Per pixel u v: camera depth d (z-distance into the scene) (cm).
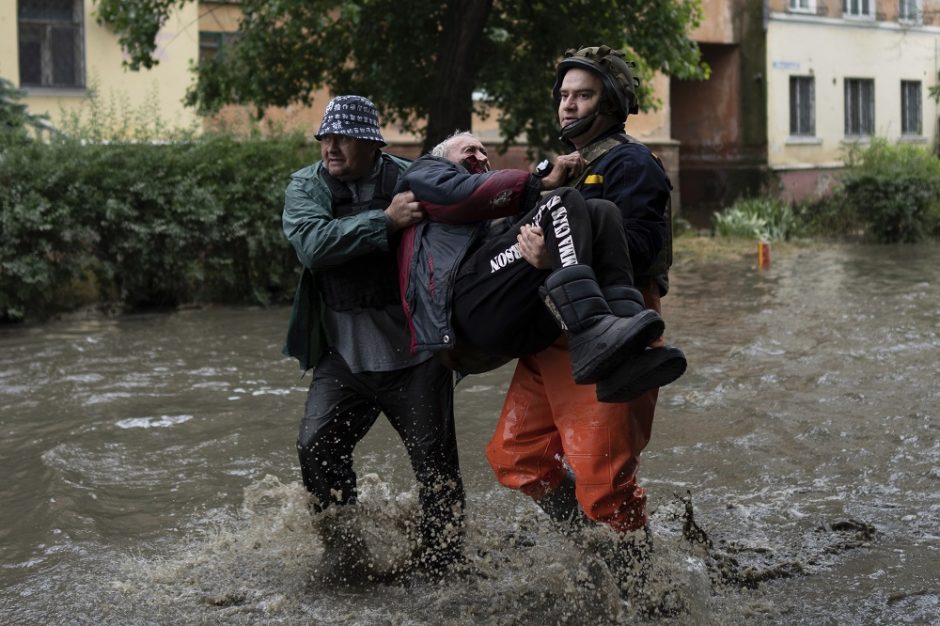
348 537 488
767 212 2528
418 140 2314
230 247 1460
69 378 956
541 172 430
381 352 473
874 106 3381
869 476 636
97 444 733
